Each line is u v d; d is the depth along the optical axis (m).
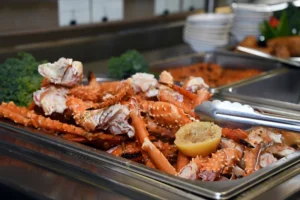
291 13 1.83
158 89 0.87
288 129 0.71
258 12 1.77
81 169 0.67
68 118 0.84
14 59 1.00
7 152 0.74
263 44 1.70
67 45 1.58
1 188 0.67
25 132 0.79
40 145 0.75
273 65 1.47
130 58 1.20
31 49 1.49
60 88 0.86
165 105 0.78
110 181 0.63
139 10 1.87
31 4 1.51
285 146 0.75
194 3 2.12
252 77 1.23
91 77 0.96
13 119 0.83
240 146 0.72
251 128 0.77
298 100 1.37
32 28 1.53
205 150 0.69
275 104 0.96
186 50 1.86
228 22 1.65
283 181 0.63
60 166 0.69
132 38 1.80
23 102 0.95
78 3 1.64
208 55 1.60
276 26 1.79
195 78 0.91
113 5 1.76
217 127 0.72
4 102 0.89
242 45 1.69
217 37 1.63
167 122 0.78
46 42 1.56
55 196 0.62
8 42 1.47
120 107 0.76
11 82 0.96
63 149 0.73
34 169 0.69
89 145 0.81
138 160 0.77
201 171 0.65
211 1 1.93
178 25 1.99
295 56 1.60
